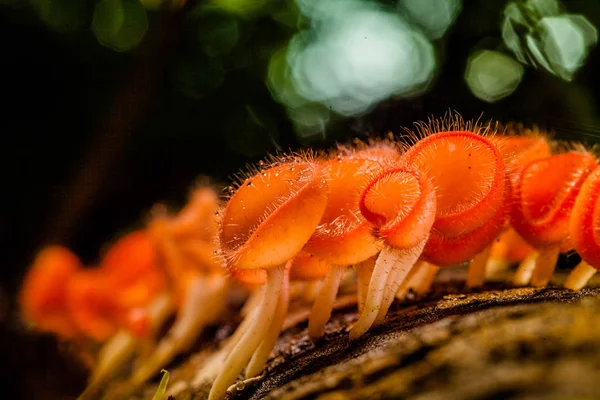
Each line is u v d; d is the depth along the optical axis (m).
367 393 0.17
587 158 0.20
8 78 0.48
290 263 0.20
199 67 0.46
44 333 0.29
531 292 0.20
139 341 0.26
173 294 0.27
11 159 0.49
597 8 0.31
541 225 0.20
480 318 0.17
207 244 0.25
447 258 0.20
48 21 0.47
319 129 0.41
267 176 0.19
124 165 0.45
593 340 0.16
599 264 0.19
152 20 0.47
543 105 0.32
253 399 0.19
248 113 0.47
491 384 0.16
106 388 0.25
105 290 0.27
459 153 0.19
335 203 0.19
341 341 0.20
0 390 0.28
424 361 0.17
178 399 0.22
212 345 0.26
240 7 0.44
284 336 0.23
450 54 0.39
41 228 0.45
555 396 0.16
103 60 0.50
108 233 0.46
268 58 0.46
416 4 0.41
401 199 0.19
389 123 0.33
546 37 0.32
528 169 0.20
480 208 0.19
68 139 0.51
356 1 0.44
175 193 0.47
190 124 0.48
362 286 0.20
